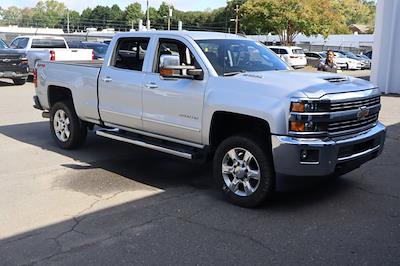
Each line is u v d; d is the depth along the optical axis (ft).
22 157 25.09
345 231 15.56
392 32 58.95
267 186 17.04
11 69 58.34
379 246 14.43
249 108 16.92
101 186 20.31
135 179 21.39
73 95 25.35
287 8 153.58
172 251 14.17
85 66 24.84
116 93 22.68
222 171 18.38
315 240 14.88
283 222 16.33
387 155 25.62
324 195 19.07
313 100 15.94
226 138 18.45
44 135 30.76
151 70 21.18
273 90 16.71
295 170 16.17
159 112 20.58
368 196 18.98
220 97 17.92
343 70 130.41
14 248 14.40
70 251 14.19
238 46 21.11
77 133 26.21
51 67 27.09
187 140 19.89
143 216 16.92
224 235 15.29
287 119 16.08
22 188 19.95
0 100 46.65
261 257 13.76
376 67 60.80
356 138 17.30
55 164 23.75
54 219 16.62
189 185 20.57
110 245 14.58
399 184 20.56
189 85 19.19
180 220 16.55
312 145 15.96
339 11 188.24
